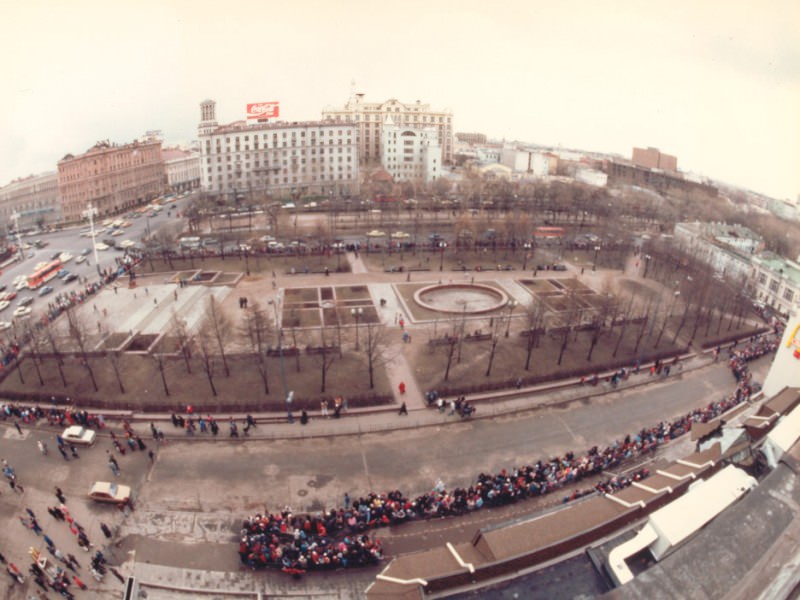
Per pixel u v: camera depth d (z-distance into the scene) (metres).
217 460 59.53
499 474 56.78
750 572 14.76
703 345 93.12
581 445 64.56
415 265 129.38
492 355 77.94
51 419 64.94
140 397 70.06
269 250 135.50
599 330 89.69
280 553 45.66
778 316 114.50
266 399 70.19
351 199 197.88
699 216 194.50
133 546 47.81
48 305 104.00
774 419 32.62
